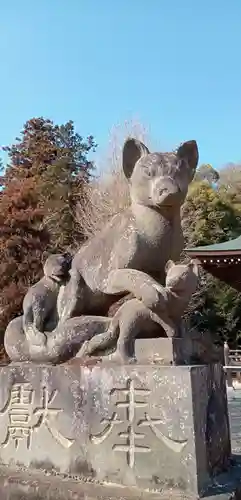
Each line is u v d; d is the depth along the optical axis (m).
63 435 2.95
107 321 3.11
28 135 22.09
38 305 3.30
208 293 19.89
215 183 27.06
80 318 3.13
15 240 15.48
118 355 2.83
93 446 2.81
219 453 2.84
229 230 21.38
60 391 3.01
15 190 17.16
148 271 3.14
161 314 2.73
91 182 18.00
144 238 3.05
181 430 2.54
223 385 3.14
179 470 2.51
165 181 2.96
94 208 15.68
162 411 2.61
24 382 3.19
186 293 2.70
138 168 3.16
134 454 2.66
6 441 3.21
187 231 18.80
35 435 3.07
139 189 3.12
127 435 2.70
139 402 2.69
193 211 20.81
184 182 3.11
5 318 14.64
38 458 3.03
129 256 3.02
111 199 15.48
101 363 2.88
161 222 3.07
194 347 3.00
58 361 3.13
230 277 12.76
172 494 2.47
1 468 3.10
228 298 19.97
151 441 2.62
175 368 2.61
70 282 3.29
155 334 2.91
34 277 15.13
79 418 2.90
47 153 20.69
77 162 21.28
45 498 2.68
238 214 21.73
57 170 18.30
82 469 2.83
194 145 3.25
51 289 3.38
